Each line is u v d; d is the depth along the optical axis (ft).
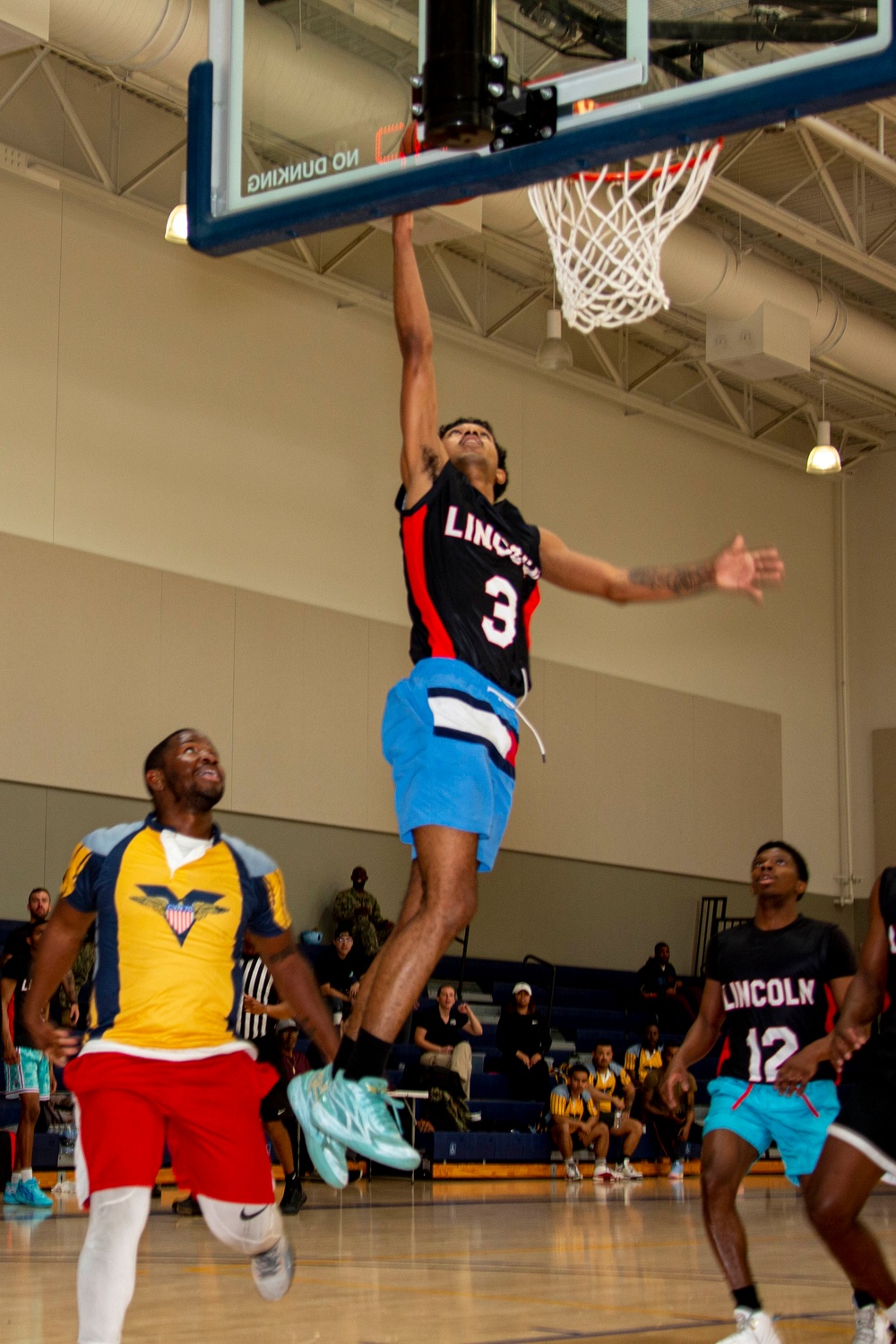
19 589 46.88
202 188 14.92
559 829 61.52
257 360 53.83
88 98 49.34
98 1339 11.21
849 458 74.13
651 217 17.62
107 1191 11.50
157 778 12.59
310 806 53.47
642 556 65.51
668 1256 25.57
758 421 70.59
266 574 53.36
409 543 12.35
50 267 48.62
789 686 71.10
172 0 37.27
